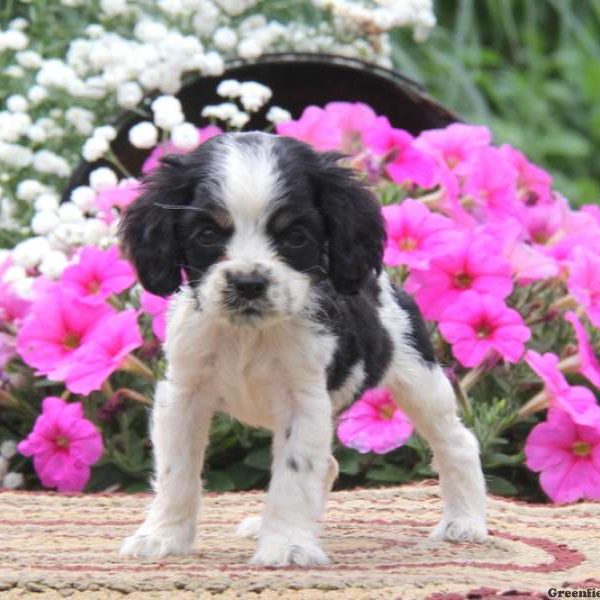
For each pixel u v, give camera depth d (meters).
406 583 5.81
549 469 8.90
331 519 7.81
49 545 6.93
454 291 9.23
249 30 11.93
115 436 9.34
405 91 11.41
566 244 9.91
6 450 9.51
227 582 5.73
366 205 6.81
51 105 11.42
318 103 11.70
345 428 8.82
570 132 17.52
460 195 10.43
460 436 7.54
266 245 6.46
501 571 6.32
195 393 6.87
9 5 11.75
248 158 6.54
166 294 6.74
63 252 9.77
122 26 11.84
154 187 6.78
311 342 6.65
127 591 5.66
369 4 12.49
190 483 6.81
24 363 9.55
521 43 18.31
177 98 11.30
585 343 9.06
